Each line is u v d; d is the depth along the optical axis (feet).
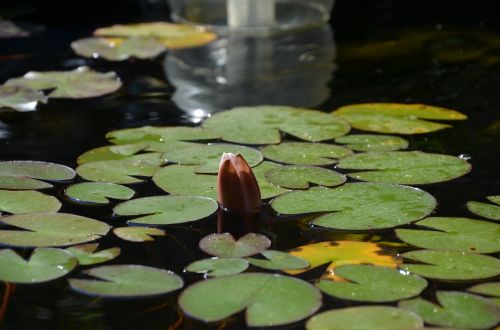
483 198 5.57
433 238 5.24
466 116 6.48
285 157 5.90
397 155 5.94
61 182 5.68
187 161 5.85
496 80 7.06
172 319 4.79
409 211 5.43
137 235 5.27
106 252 5.16
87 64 7.34
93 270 5.04
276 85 7.01
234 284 4.93
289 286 4.91
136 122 6.38
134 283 4.97
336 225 5.34
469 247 5.18
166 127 6.29
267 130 6.23
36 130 6.28
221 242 5.22
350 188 5.60
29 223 5.32
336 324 4.73
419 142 6.13
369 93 6.86
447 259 5.10
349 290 4.91
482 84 7.00
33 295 4.92
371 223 5.35
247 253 5.15
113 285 4.96
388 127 6.31
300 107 6.64
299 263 5.08
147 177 5.73
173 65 7.36
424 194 5.56
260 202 5.48
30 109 6.54
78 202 5.52
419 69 7.29
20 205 5.46
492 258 5.11
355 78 7.13
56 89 6.84
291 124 6.31
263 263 5.08
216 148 5.98
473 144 6.11
